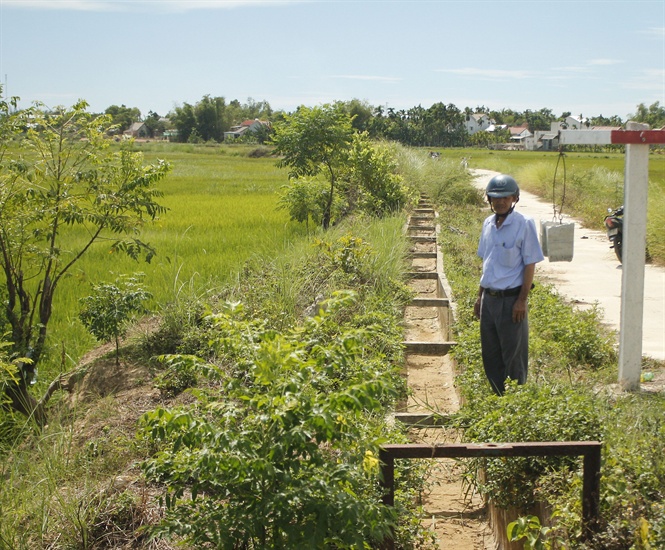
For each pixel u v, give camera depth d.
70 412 7.57
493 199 6.38
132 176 9.00
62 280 12.55
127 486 5.19
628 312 7.26
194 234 17.62
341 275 10.45
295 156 17.98
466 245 15.71
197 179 39.94
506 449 3.96
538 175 35.03
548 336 8.51
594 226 21.62
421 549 4.71
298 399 3.61
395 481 4.95
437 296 12.05
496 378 6.64
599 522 3.89
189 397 7.37
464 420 6.10
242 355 4.05
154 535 3.67
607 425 4.87
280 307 8.66
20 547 4.43
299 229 18.27
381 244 12.73
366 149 20.84
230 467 3.55
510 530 4.06
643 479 4.04
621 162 62.28
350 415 4.30
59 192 8.80
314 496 3.61
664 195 18.61
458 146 141.12
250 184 36.06
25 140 8.67
